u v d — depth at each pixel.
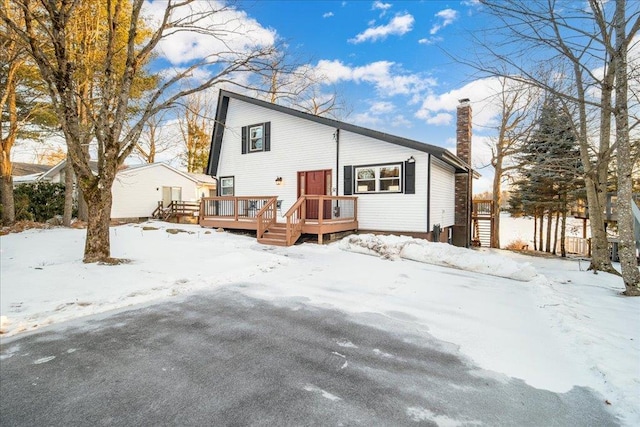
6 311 4.21
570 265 10.55
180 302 4.88
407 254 8.49
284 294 5.34
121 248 8.62
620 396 2.52
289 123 13.43
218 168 15.85
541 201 15.80
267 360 3.10
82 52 11.30
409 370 2.95
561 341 3.58
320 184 12.70
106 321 4.08
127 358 3.11
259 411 2.31
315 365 3.02
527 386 2.70
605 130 8.07
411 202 10.86
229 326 3.96
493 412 2.35
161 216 20.70
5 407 2.34
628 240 5.73
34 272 6.01
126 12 11.91
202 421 2.20
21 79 12.55
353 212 11.67
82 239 10.11
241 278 6.33
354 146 11.88
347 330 3.87
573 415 2.32
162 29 7.17
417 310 4.63
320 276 6.54
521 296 5.40
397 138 10.65
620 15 5.62
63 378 2.74
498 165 17.02
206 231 12.64
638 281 5.63
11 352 3.21
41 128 14.12
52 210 16.89
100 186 6.93
